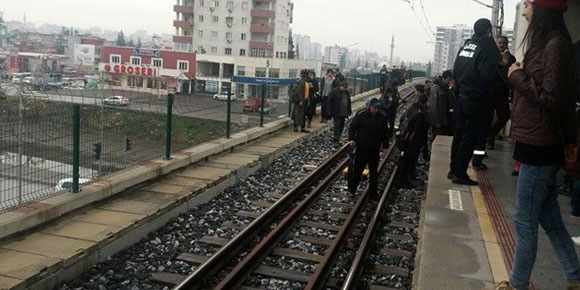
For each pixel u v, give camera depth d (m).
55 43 109.75
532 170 3.87
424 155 15.30
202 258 7.46
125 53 59.56
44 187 7.96
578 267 4.20
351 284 6.55
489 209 7.36
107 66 53.88
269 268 7.25
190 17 83.44
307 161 14.89
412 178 12.74
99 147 9.37
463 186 8.52
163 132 11.33
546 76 3.57
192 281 6.32
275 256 7.79
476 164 9.66
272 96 18.73
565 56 3.55
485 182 8.80
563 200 7.75
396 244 8.45
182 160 11.55
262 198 10.95
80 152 8.91
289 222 8.95
